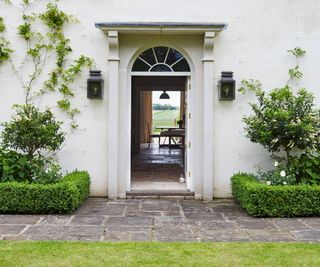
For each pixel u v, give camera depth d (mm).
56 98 7332
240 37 7344
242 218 5883
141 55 7566
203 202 7043
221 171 7340
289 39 7355
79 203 6418
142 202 6969
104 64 7328
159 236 4914
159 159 12500
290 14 7352
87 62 7297
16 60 7316
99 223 5516
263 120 6684
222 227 5363
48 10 7270
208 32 7031
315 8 7355
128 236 4898
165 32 7137
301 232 5125
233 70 7344
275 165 6840
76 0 7312
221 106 7340
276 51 7348
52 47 7305
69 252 4199
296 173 6641
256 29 7344
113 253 4184
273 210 5914
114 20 7320
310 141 6438
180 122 16297
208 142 7199
